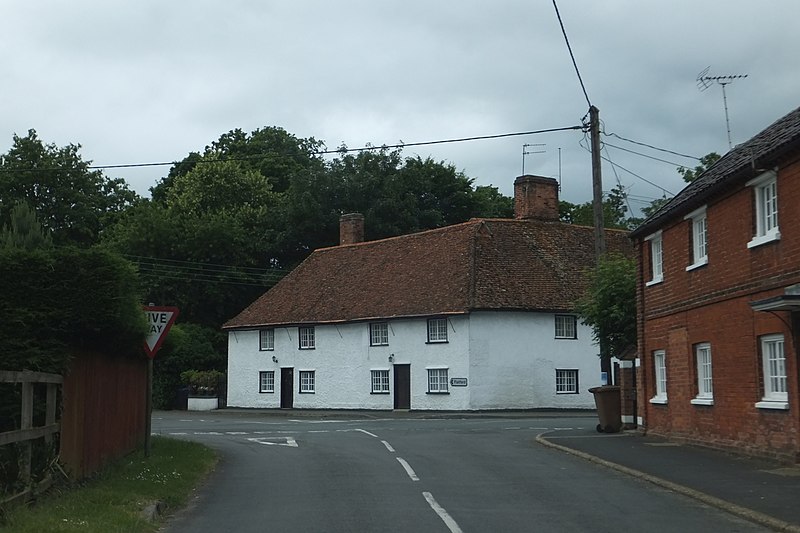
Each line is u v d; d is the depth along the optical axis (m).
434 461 18.05
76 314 12.35
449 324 41.28
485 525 10.71
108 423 15.03
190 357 52.69
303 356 47.50
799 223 15.16
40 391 11.97
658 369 22.81
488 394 40.34
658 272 22.89
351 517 11.40
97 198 58.69
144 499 12.17
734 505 11.66
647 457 17.53
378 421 34.91
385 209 59.12
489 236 44.53
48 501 10.86
